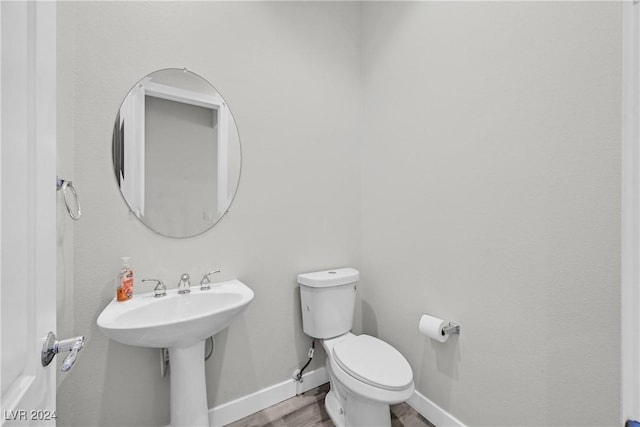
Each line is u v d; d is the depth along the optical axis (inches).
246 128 62.8
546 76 42.6
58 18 41.3
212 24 58.8
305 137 71.0
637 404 22.0
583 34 38.9
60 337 42.3
